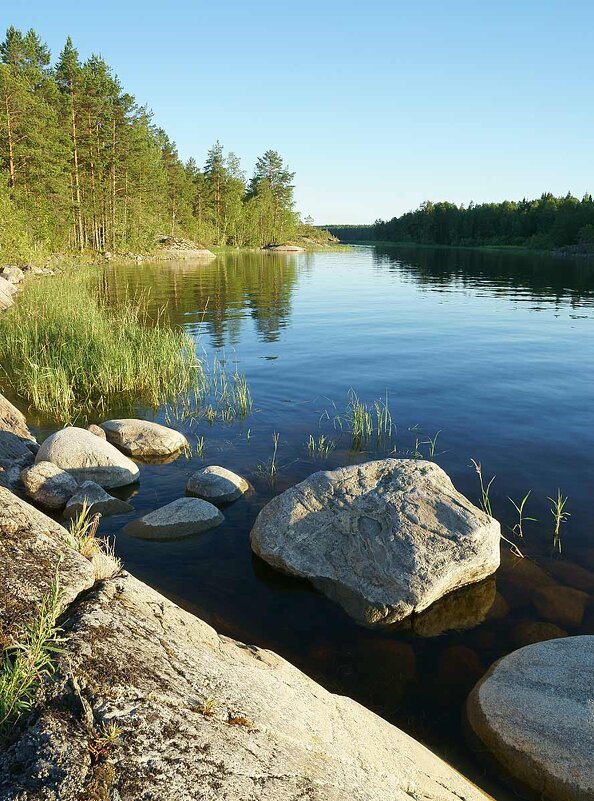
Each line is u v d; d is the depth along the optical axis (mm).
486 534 5012
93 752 1874
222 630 4508
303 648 4371
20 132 37250
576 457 7938
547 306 23984
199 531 5918
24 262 31656
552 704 3453
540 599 4871
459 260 63625
